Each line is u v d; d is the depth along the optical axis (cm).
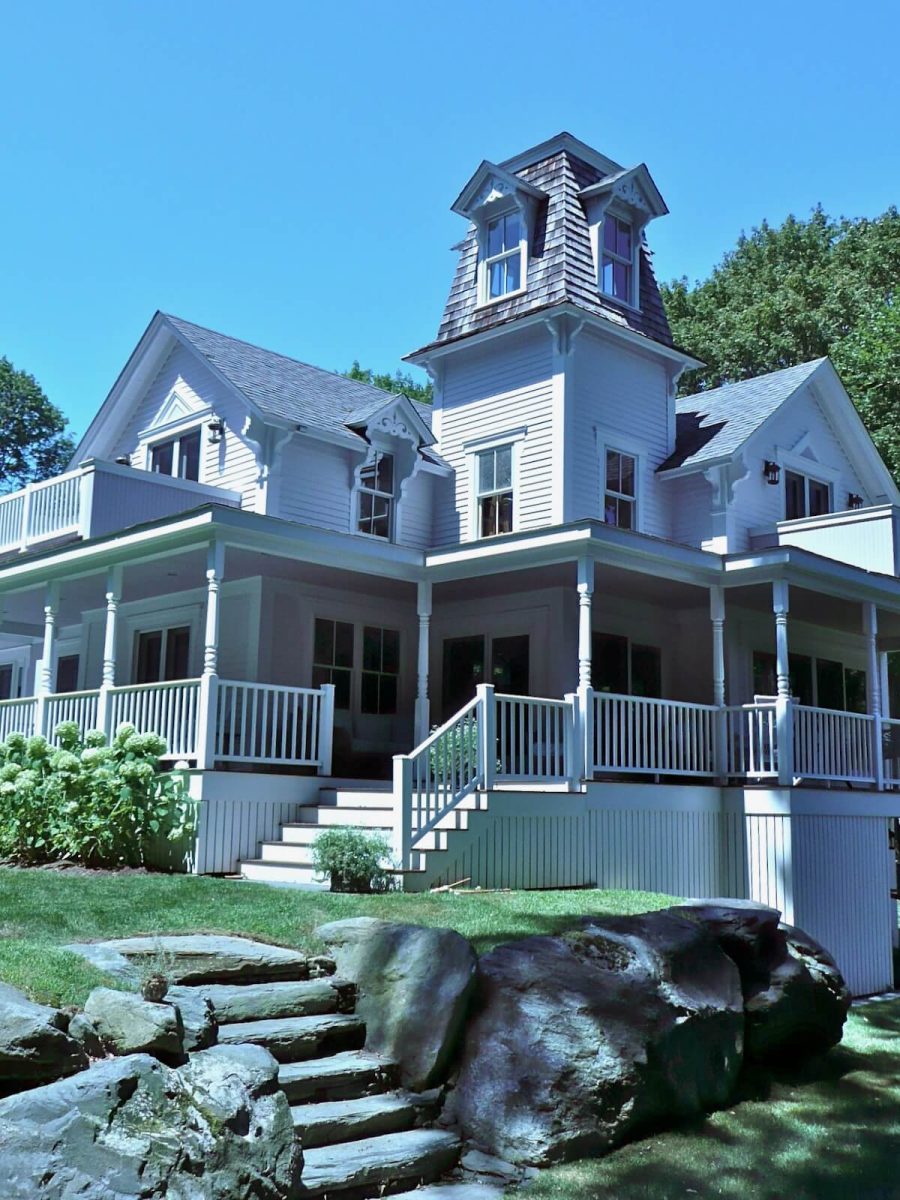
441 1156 630
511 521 1762
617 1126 676
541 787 1302
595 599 1688
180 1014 581
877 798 1534
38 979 611
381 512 1775
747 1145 696
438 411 1919
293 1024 689
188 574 1587
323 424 1684
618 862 1308
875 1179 642
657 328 1923
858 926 1452
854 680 2083
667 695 1809
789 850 1373
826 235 4322
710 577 1522
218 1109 507
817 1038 916
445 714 1781
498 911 945
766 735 1645
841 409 2092
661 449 1892
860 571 1567
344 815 1256
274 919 854
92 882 957
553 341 1739
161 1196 461
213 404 1803
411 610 1805
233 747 1271
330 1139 618
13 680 2391
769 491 1934
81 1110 473
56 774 1217
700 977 810
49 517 1677
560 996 706
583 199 1853
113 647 1466
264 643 1577
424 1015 698
